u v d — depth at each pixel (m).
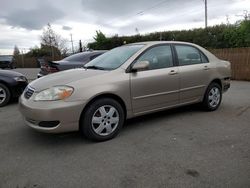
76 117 3.96
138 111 4.66
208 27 20.14
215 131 4.62
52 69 8.23
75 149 3.95
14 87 7.20
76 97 3.93
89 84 4.07
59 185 2.98
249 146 3.94
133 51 4.82
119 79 4.34
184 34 20.89
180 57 5.32
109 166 3.39
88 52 9.04
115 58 4.90
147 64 4.43
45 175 3.20
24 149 3.99
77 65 8.41
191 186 2.89
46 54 41.78
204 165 3.35
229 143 4.06
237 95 7.96
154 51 4.94
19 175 3.21
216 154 3.67
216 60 6.05
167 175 3.12
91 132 4.12
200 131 4.63
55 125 3.88
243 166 3.30
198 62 5.65
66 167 3.39
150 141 4.21
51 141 4.29
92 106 4.08
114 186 2.93
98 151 3.86
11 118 5.75
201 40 19.11
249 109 6.14
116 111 4.33
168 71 4.97
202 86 5.63
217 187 2.85
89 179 3.09
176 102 5.21
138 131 4.69
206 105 5.84
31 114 3.93
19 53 45.25
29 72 22.30
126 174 3.18
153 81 4.72
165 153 3.73
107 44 28.77
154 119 5.39
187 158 3.55
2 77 7.05
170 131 4.66
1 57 28.89
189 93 5.40
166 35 22.61
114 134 4.35
